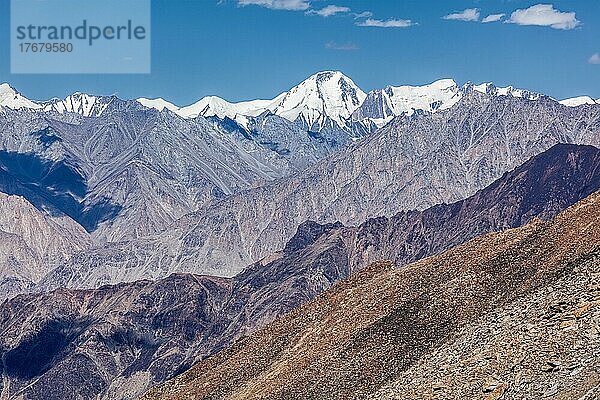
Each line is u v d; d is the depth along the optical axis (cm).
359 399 11131
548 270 11219
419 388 9350
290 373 12644
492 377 8631
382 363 11606
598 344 8075
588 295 8919
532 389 7969
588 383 7375
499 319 9769
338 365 12056
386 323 12275
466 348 9588
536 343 8688
